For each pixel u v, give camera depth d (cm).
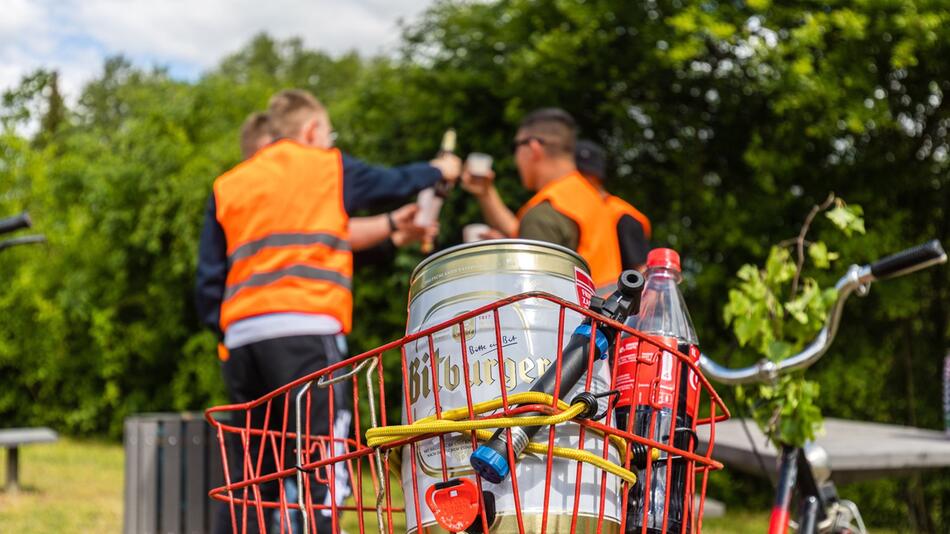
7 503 626
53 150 1088
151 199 944
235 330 315
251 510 314
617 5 630
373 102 754
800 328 211
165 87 1069
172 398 999
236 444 322
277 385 309
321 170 329
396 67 748
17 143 1052
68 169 1043
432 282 131
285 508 134
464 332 125
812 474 211
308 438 137
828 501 214
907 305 612
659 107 661
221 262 332
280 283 314
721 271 644
